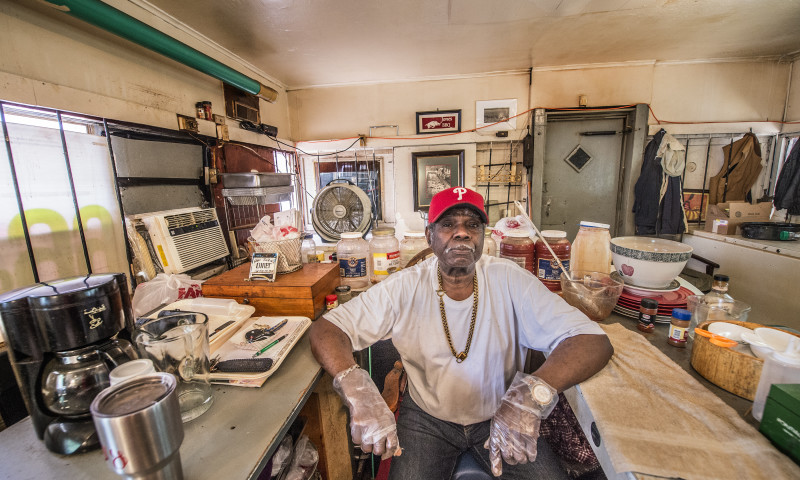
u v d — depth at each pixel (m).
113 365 0.76
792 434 0.61
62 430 0.71
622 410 0.77
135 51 1.93
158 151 2.03
